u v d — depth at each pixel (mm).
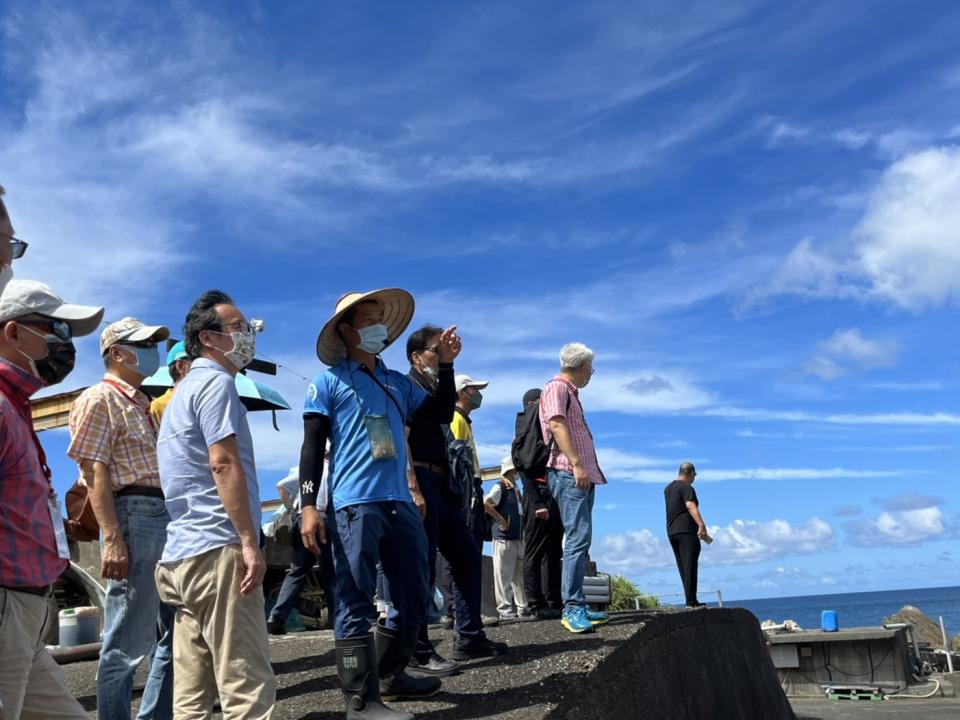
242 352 3984
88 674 6246
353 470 4434
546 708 4359
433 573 7070
